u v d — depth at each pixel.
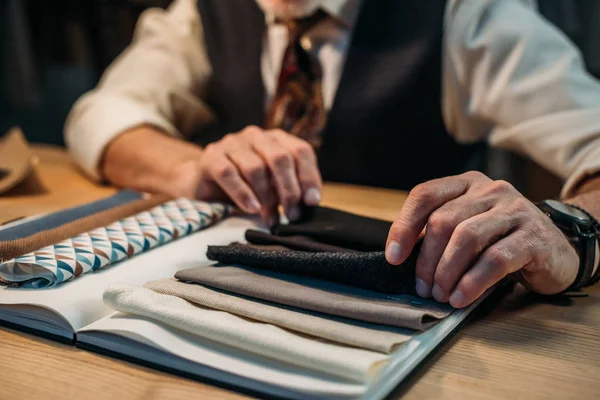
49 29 2.03
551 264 0.68
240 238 0.84
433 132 1.27
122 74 1.47
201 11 1.41
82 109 1.35
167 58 1.48
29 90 2.05
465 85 1.21
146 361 0.58
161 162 1.11
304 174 0.90
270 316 0.58
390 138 1.28
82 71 2.50
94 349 0.60
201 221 0.87
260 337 0.54
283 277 0.69
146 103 1.41
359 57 1.25
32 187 1.17
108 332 0.59
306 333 0.57
